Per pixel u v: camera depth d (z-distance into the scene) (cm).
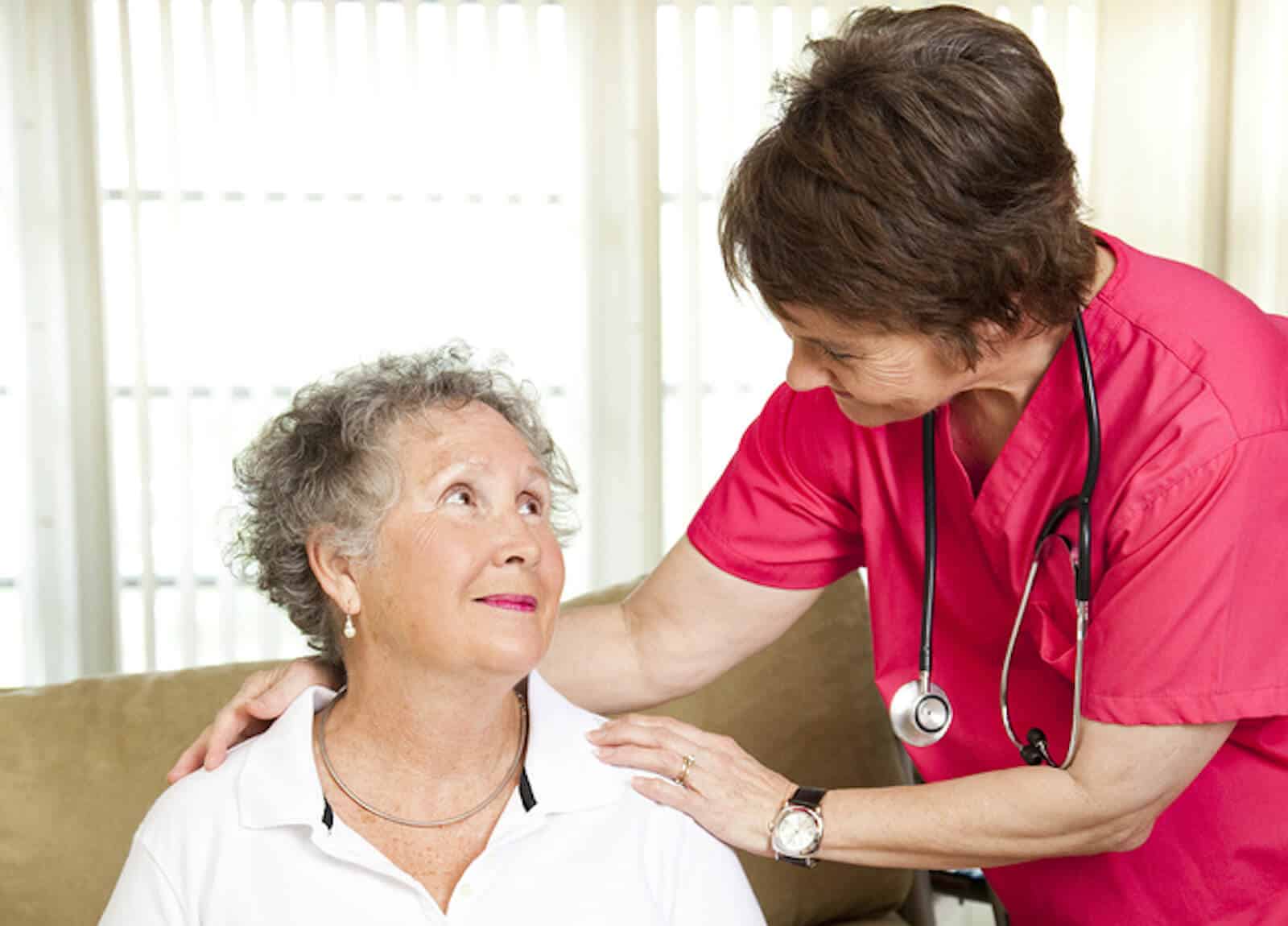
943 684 147
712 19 320
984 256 107
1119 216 329
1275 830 131
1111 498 124
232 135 311
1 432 309
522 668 124
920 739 142
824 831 133
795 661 211
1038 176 107
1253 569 119
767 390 328
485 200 317
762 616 157
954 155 104
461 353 141
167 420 315
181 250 311
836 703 212
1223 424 118
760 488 152
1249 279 326
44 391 307
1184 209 328
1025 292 111
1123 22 325
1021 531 132
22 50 301
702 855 138
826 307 111
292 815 126
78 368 310
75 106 305
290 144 312
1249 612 119
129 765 184
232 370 314
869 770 212
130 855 133
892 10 114
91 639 314
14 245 304
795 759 206
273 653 318
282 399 316
